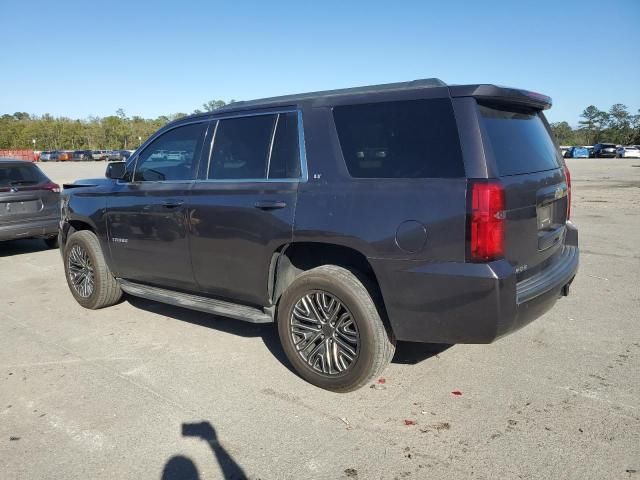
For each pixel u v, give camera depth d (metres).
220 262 4.34
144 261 5.06
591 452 3.01
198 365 4.34
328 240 3.62
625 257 7.79
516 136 3.63
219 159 4.46
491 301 3.10
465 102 3.28
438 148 3.32
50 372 4.25
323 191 3.71
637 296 5.86
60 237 6.24
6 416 3.58
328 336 3.77
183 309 5.88
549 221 3.89
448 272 3.17
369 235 3.44
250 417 3.50
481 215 3.09
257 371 4.20
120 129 112.19
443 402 3.62
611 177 26.53
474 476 2.84
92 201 5.58
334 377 3.75
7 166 8.73
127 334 5.09
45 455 3.13
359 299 3.56
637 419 3.34
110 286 5.73
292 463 3.00
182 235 4.59
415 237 3.28
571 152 61.34
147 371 4.24
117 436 3.31
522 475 2.83
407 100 3.48
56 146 109.12
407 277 3.32
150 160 5.06
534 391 3.74
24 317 5.68
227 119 4.46
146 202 4.91
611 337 4.70
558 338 4.70
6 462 3.07
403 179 3.40
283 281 4.12
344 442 3.18
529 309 3.35
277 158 4.06
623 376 3.94
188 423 3.44
